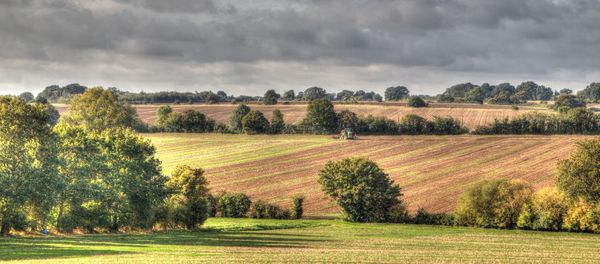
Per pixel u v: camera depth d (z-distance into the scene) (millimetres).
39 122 118812
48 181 108438
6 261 73938
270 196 181625
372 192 154125
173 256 83562
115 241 100938
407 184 190375
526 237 124625
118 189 118938
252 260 82062
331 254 91250
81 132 124062
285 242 108562
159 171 131250
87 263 73250
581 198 135750
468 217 145125
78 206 112688
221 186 193875
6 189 104188
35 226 108625
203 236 116000
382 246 105625
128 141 128250
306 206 172750
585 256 95812
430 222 150875
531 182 181500
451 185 185625
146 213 123438
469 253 97062
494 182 145000
